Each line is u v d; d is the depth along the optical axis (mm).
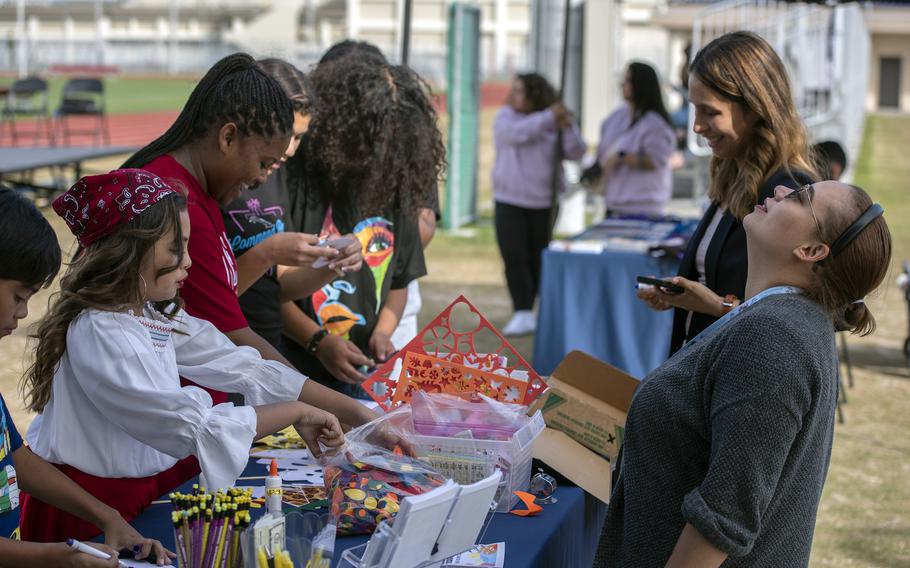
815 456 1694
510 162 6891
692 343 1836
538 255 6992
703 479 1695
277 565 1611
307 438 2082
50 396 1982
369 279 3111
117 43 77812
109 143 17375
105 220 1879
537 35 9031
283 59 2744
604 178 6812
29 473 1873
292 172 2973
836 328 1861
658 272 5348
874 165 19391
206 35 78438
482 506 1777
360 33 64250
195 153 2217
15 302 1669
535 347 5547
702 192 12133
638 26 55844
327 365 2996
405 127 2951
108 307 1896
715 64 2607
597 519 2527
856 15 16891
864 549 3898
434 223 3488
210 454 1889
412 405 2242
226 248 2309
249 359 2168
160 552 1802
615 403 2488
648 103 6637
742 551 1601
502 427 2203
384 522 1649
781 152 2611
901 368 6660
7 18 78312
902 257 10320
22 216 1645
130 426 1902
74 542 1645
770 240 1746
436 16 63844
